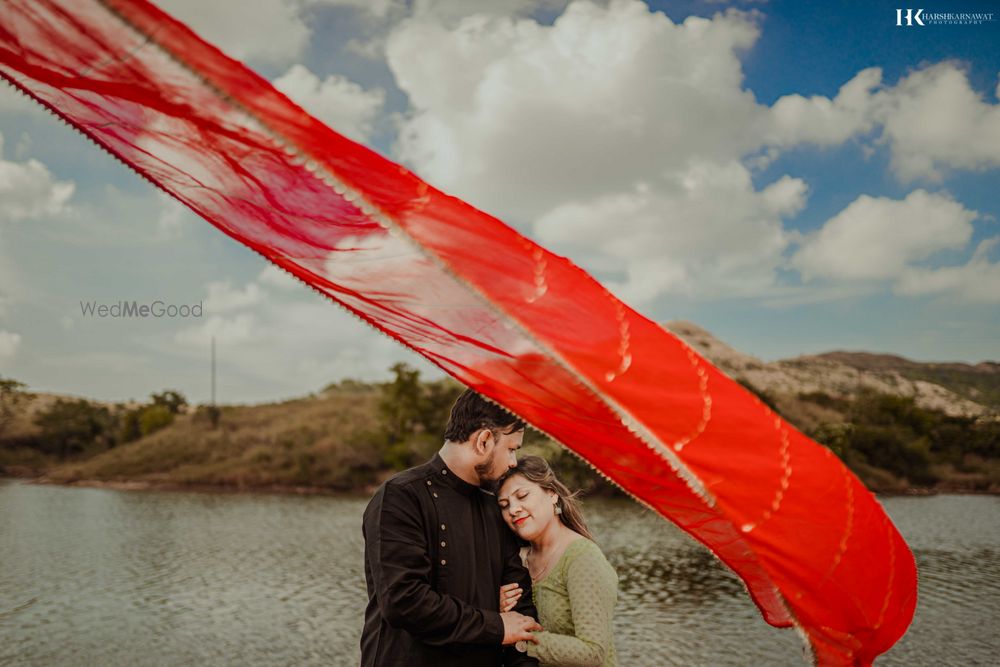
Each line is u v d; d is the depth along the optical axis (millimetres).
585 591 2973
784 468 2285
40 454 72312
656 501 2492
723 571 19844
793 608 2410
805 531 2318
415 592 2605
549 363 2154
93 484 50469
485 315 2104
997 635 13617
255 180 1883
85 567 22094
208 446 56250
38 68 1703
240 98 1761
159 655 13391
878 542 2393
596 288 2240
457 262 2043
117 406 117562
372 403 71062
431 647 2678
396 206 1967
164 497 43000
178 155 1845
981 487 45844
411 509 2742
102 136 1809
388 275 2039
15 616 16281
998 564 20891
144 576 20656
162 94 1739
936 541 25250
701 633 13961
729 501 2260
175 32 1692
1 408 83062
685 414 2219
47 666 12836
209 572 21109
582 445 2352
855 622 2451
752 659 12422
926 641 13305
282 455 51344
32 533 29234
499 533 2994
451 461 2893
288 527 30250
